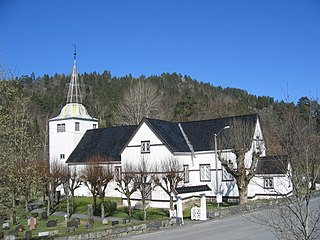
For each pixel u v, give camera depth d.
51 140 55.84
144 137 42.88
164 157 41.34
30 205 44.19
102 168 40.00
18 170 15.38
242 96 130.00
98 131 54.38
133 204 42.28
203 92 126.75
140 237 22.80
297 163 11.43
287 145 11.56
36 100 106.25
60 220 35.25
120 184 36.16
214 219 29.89
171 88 125.38
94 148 51.78
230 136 41.25
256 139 43.75
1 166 14.35
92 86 129.38
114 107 98.25
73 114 55.25
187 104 84.06
